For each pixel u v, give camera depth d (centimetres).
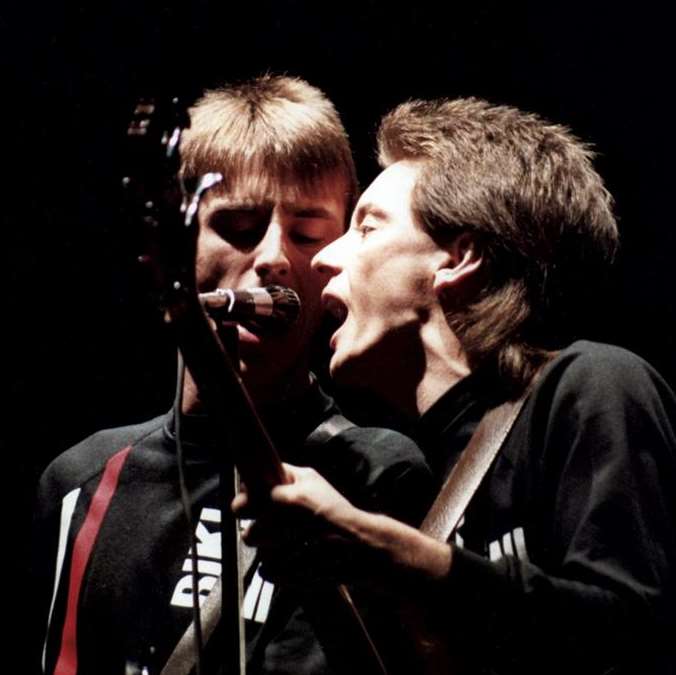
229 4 1145
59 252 1181
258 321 607
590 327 1105
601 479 574
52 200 1182
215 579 704
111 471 756
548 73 1152
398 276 667
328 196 754
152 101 518
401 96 1146
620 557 562
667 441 596
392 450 704
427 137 687
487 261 657
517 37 1152
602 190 698
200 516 723
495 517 612
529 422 614
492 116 693
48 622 739
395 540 533
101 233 1173
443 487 621
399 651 641
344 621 613
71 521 747
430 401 664
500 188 661
